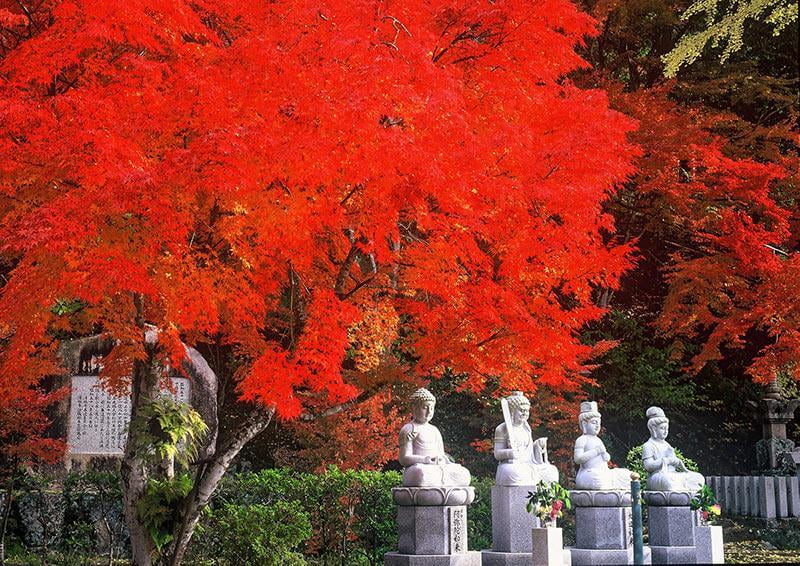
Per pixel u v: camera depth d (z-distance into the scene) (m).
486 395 20.66
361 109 8.37
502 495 12.57
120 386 11.77
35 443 14.80
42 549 15.09
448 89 9.27
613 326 24.19
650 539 14.38
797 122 24.16
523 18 10.41
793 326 17.02
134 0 8.60
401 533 11.84
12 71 9.48
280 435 20.91
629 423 24.03
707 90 22.69
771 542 17.75
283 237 9.14
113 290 8.87
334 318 9.52
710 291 19.16
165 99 8.65
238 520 12.18
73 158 8.18
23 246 7.79
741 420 25.38
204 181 8.12
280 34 9.27
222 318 11.84
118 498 15.11
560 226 10.94
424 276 10.48
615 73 25.53
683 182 21.44
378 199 9.46
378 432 17.75
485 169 10.16
